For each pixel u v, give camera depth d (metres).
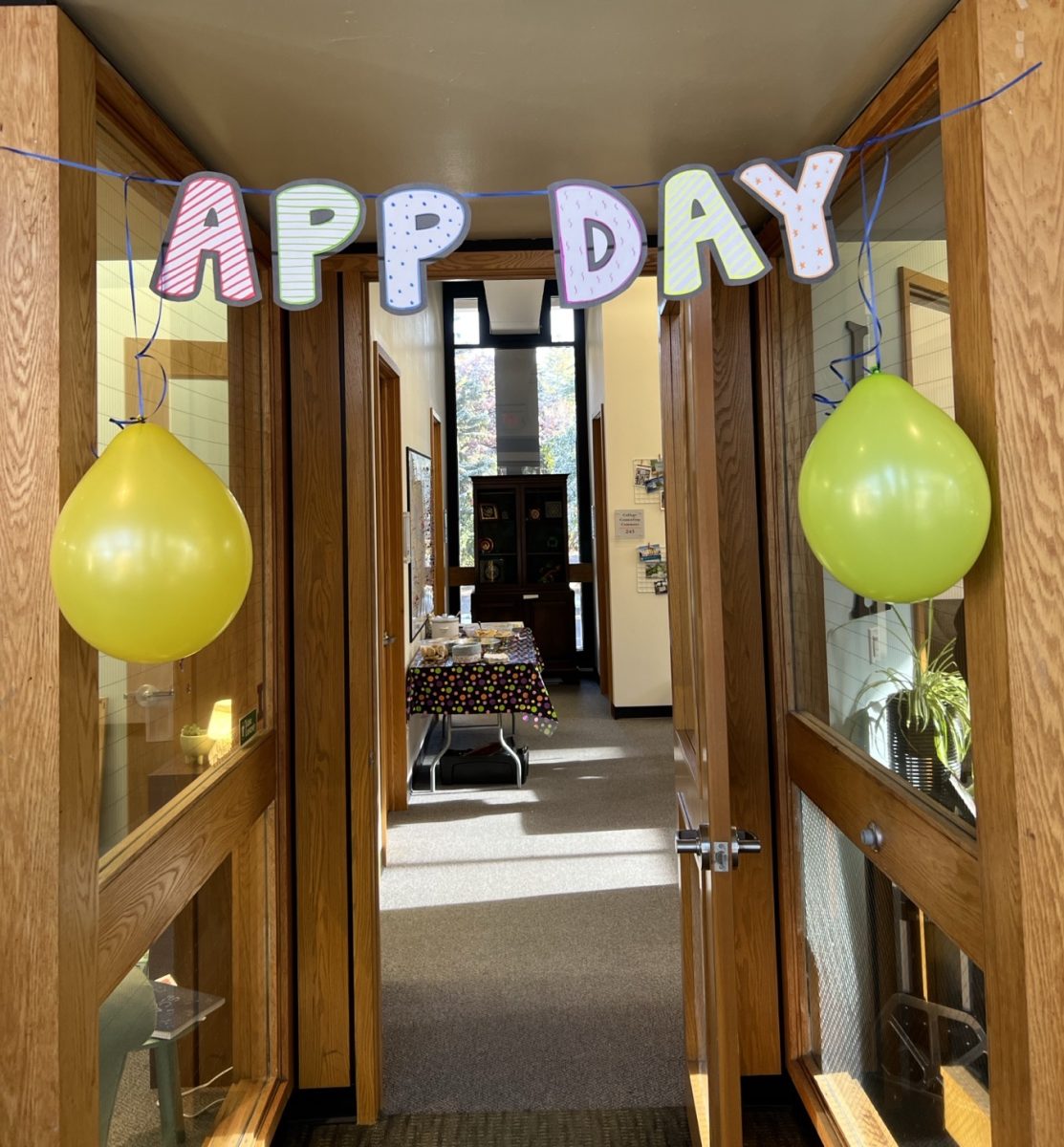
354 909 2.26
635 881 3.69
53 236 1.13
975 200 1.13
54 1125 1.10
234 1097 1.99
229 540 1.16
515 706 4.71
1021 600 1.09
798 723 2.14
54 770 1.12
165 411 1.59
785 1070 2.28
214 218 1.14
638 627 6.86
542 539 8.59
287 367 2.29
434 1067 2.44
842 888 1.95
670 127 1.66
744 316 2.28
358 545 2.29
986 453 1.12
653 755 5.71
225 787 1.79
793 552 2.21
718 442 2.29
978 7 1.11
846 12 1.28
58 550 1.08
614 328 6.89
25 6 1.14
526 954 3.07
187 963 1.70
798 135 1.70
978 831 1.19
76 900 1.15
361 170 1.83
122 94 1.36
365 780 2.27
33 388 1.13
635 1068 2.42
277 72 1.42
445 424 8.68
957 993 1.44
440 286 8.01
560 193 1.14
